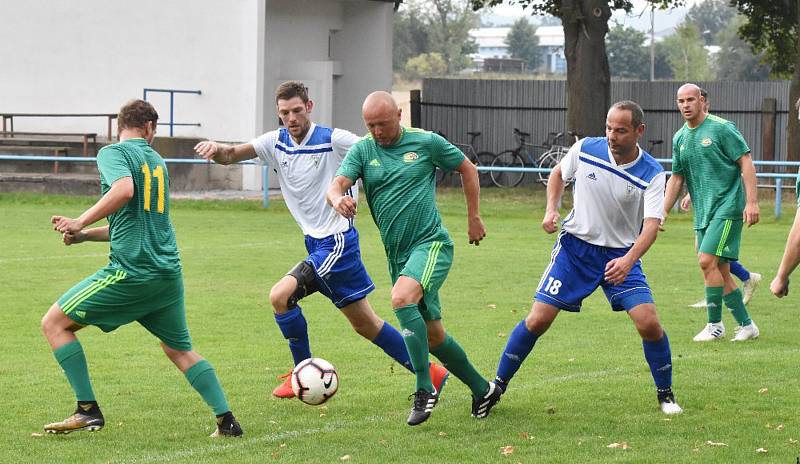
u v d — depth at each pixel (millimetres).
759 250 30625
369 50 55719
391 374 15219
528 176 55250
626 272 12234
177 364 12016
